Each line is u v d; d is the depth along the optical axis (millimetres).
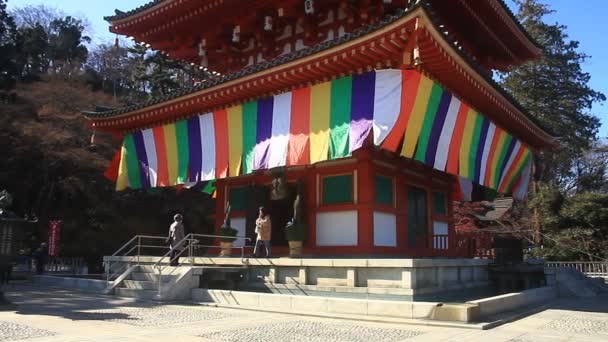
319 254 18297
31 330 10008
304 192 19219
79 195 43844
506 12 23109
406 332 10344
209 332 10125
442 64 15359
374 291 14297
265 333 10062
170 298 15914
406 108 15539
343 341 9250
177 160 22188
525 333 10586
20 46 51500
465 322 11273
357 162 18062
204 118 21453
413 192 20828
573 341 9703
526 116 22469
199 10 23281
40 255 26938
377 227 17812
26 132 40375
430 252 20953
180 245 20344
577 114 56469
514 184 25547
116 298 16734
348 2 20297
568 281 21125
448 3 21844
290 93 18422
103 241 42938
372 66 16234
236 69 25438
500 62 28500
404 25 13711
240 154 19594
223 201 22734
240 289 17484
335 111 16938
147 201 49250
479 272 19578
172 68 60125
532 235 42000
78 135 43562
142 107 22078
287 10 21422
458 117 18656
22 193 42156
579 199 38531
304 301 13273
